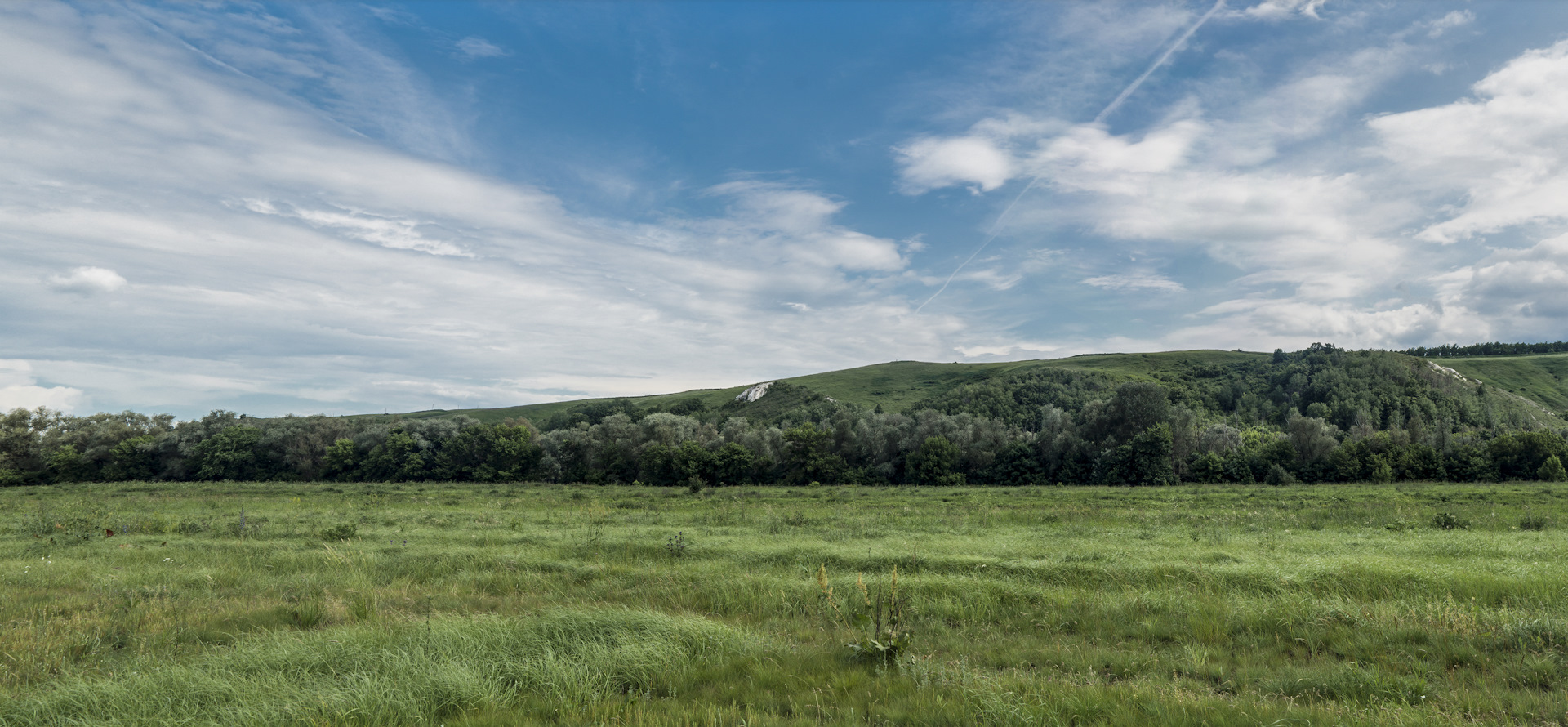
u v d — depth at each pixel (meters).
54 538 20.77
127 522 24.59
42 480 81.31
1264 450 69.19
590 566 15.04
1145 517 27.47
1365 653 8.48
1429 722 6.08
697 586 13.02
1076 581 12.86
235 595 13.22
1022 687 7.15
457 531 22.20
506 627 9.16
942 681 7.36
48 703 7.16
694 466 71.31
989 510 33.62
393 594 13.04
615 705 6.91
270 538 20.97
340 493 54.28
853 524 24.83
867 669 8.08
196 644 10.14
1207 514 28.95
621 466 76.12
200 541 20.14
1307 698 7.03
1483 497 41.09
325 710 6.68
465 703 7.12
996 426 80.62
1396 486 56.19
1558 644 8.23
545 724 6.56
